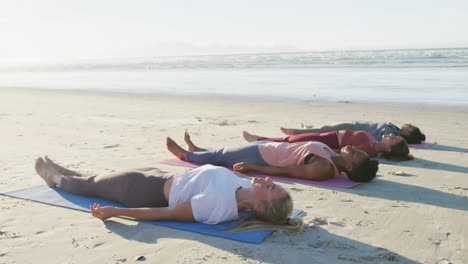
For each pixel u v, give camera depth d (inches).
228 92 720.3
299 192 207.5
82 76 1480.1
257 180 162.6
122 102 625.3
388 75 908.0
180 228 159.0
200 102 603.5
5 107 580.4
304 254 139.8
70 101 653.3
